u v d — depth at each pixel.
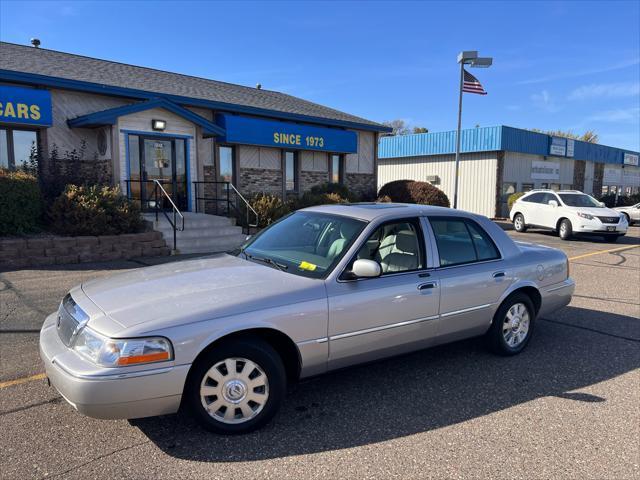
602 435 3.34
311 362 3.52
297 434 3.30
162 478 2.79
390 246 4.08
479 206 26.19
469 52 16.80
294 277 3.68
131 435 3.24
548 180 29.50
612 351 5.06
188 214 13.15
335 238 4.03
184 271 3.91
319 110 19.78
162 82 15.58
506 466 2.96
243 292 3.39
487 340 4.82
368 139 21.00
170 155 13.69
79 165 12.08
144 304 3.20
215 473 2.84
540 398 3.91
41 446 3.10
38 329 5.33
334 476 2.83
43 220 10.46
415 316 4.03
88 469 2.86
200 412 3.15
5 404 3.66
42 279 7.83
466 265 4.49
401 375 4.36
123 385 2.84
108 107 13.22
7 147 11.84
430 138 27.88
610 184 37.78
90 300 3.38
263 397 3.31
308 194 16.11
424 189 19.33
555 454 3.10
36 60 13.54
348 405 3.75
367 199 20.97
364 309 3.71
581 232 15.54
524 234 17.72
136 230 10.83
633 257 12.12
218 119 15.12
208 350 3.14
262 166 16.75
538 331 5.76
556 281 5.27
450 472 2.88
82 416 3.48
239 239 12.12
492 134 24.98
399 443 3.20
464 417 3.58
